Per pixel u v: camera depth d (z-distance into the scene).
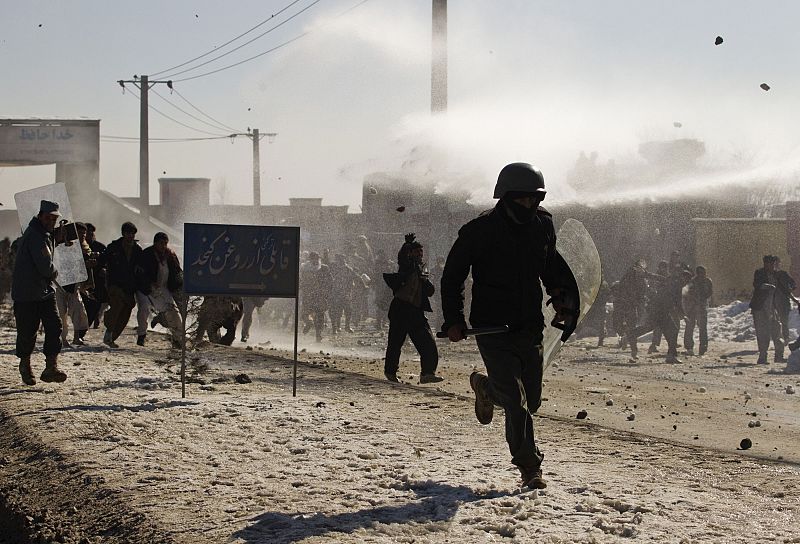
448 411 10.40
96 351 16.38
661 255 32.03
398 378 14.93
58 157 55.81
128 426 9.27
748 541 5.61
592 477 7.20
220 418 9.68
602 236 31.25
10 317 21.45
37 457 8.40
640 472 7.41
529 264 6.61
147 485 7.08
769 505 6.42
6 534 6.95
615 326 22.17
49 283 12.02
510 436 6.63
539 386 6.82
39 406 10.46
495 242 6.57
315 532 5.77
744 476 7.30
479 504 6.36
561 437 8.91
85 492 7.15
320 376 13.50
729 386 15.05
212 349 17.00
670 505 6.39
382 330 27.48
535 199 6.61
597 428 9.43
